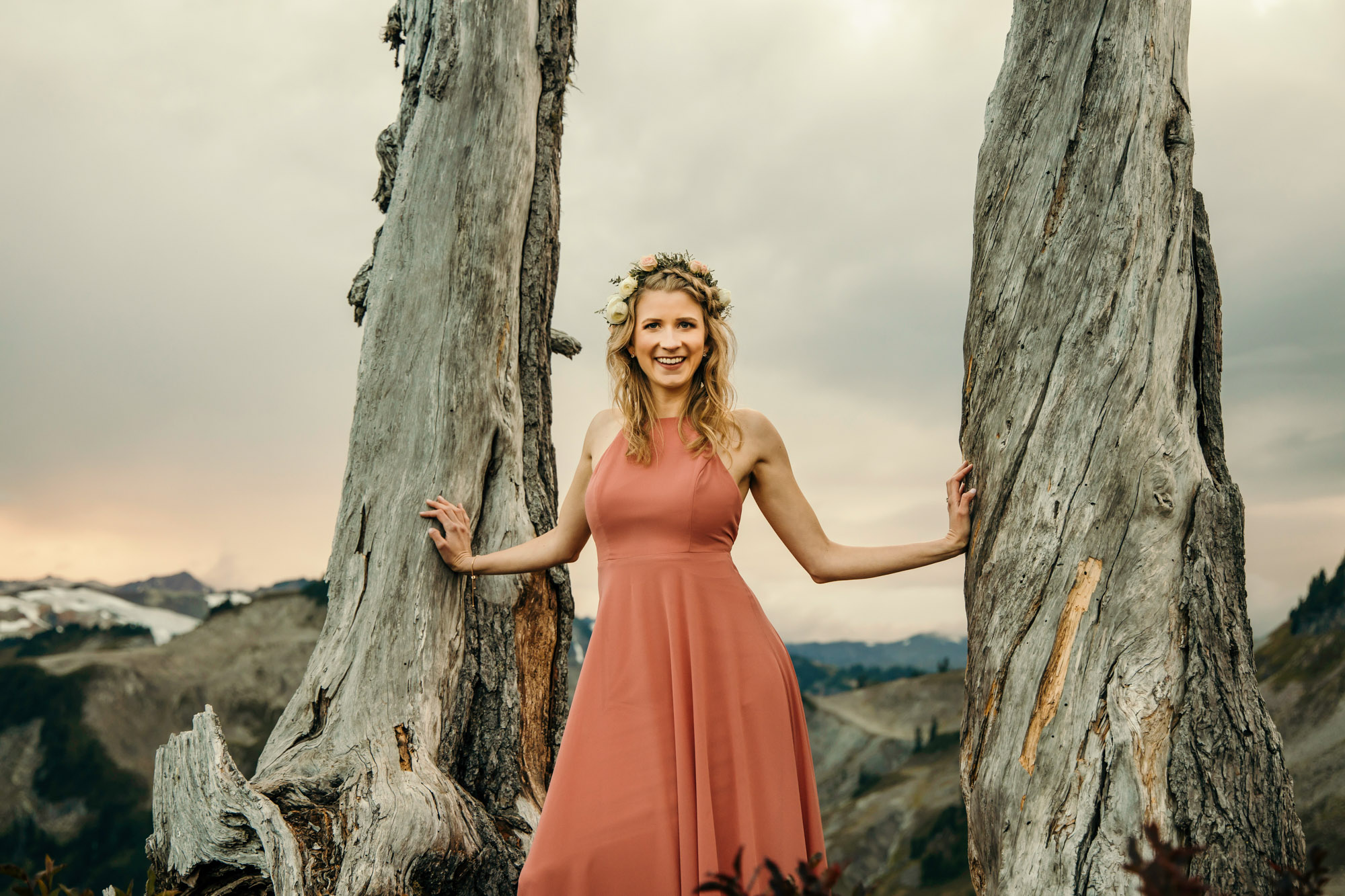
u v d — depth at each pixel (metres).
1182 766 2.04
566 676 3.79
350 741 3.22
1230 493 2.24
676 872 2.31
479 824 3.15
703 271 2.77
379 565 3.42
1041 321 2.32
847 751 91.69
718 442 2.66
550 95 3.97
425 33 3.83
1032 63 2.43
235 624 84.75
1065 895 2.06
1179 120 2.35
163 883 3.03
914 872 63.75
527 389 3.85
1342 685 56.72
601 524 2.66
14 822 66.06
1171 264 2.27
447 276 3.60
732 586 2.61
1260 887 1.98
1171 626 2.13
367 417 3.58
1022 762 2.20
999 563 2.32
